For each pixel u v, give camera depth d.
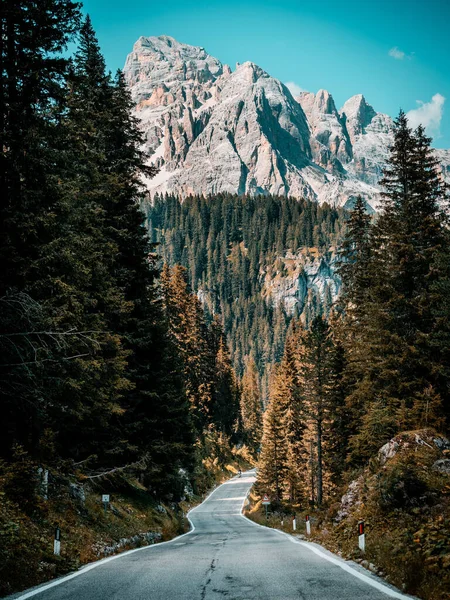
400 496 13.40
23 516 11.37
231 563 10.77
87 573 9.90
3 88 11.83
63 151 12.77
